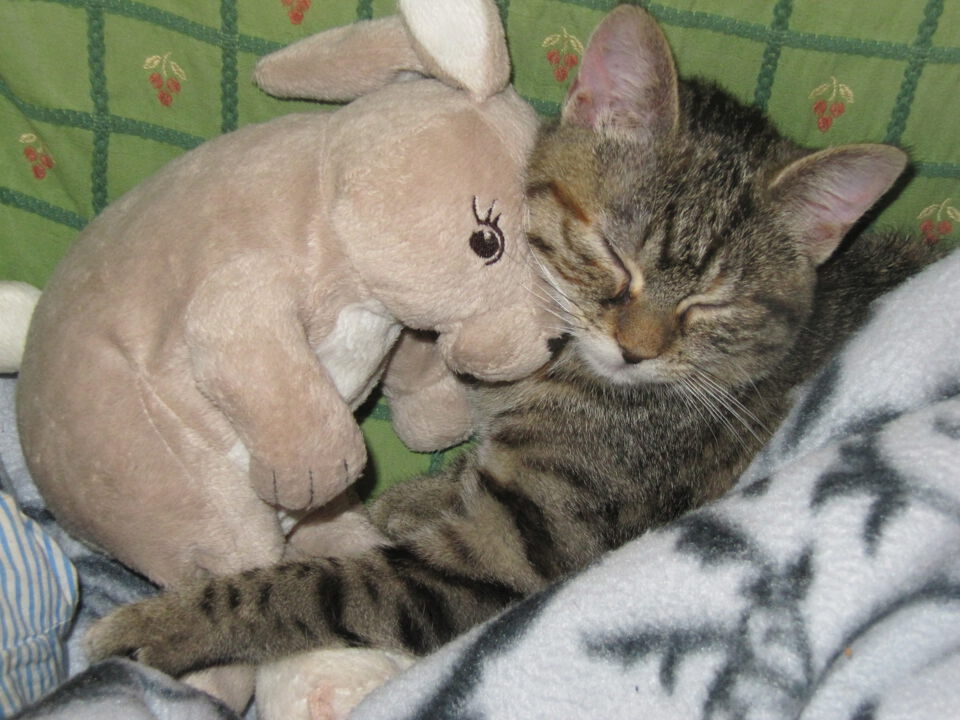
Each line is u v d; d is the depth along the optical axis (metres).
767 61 0.48
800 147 0.48
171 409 0.40
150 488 0.40
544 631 0.38
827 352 0.50
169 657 0.43
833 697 0.36
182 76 0.48
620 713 0.37
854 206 0.47
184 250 0.39
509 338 0.41
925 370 0.44
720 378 0.49
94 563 0.50
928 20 0.47
